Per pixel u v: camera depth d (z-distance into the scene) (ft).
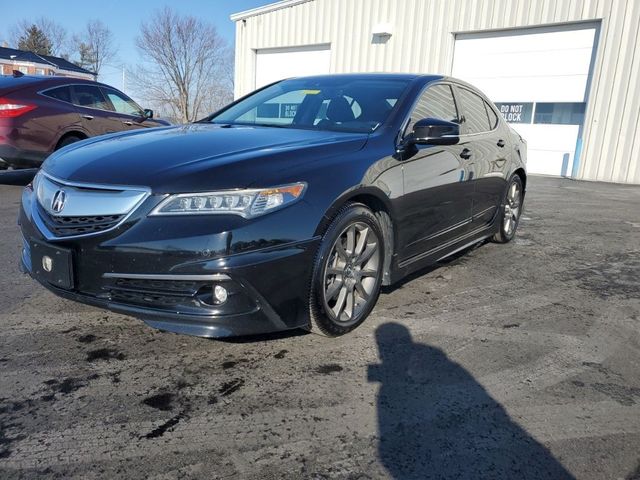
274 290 8.05
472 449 6.67
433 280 13.39
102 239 7.90
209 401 7.52
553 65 43.32
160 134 10.46
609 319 11.19
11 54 145.07
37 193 9.21
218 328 7.80
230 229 7.63
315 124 11.59
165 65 168.45
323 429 6.97
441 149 11.93
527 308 11.66
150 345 9.16
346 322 9.46
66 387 7.75
